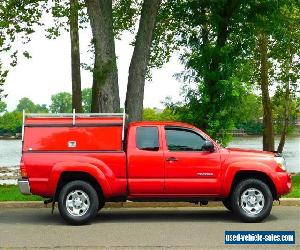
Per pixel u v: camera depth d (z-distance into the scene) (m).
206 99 20.39
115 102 17.02
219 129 20.66
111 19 17.17
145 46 17.48
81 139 12.01
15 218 12.80
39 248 9.25
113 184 11.85
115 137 12.02
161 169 11.91
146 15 17.47
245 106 20.91
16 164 47.03
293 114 38.50
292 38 28.75
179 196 12.00
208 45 20.61
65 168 11.80
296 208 14.09
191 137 12.16
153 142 12.05
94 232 10.83
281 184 12.00
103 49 16.83
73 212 11.77
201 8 21.47
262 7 20.92
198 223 11.88
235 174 11.95
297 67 33.03
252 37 21.77
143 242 9.71
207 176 11.95
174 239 9.99
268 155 12.17
